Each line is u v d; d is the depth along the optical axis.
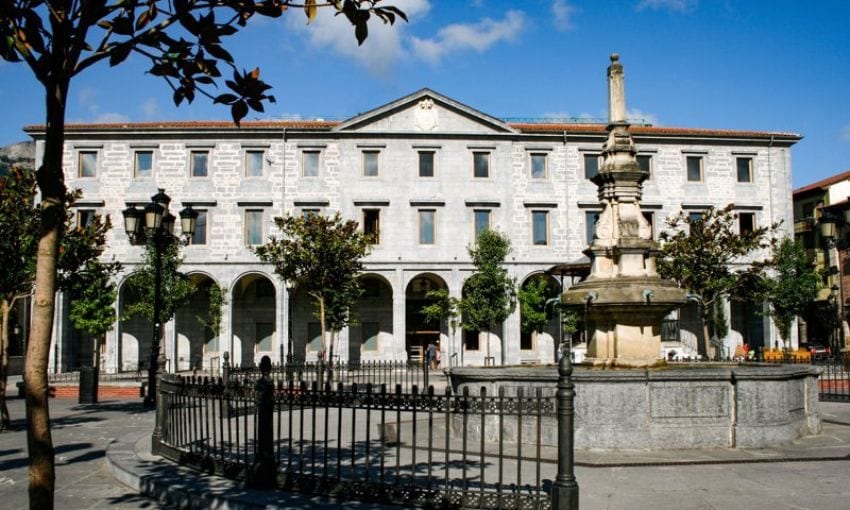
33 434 4.73
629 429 10.75
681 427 10.87
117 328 43.00
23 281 16.27
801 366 12.65
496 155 45.78
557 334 46.31
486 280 41.22
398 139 45.38
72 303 37.81
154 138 44.53
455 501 7.26
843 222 23.92
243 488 8.28
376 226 45.06
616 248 13.95
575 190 46.03
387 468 9.38
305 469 9.22
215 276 43.84
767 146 47.97
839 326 49.12
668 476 9.06
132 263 43.38
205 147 44.59
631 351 13.38
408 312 47.06
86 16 4.90
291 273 35.47
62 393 26.73
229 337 43.59
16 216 15.80
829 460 10.04
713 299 38.59
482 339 45.69
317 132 44.88
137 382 31.31
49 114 4.93
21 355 45.06
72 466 11.05
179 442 10.35
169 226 21.23
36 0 4.91
